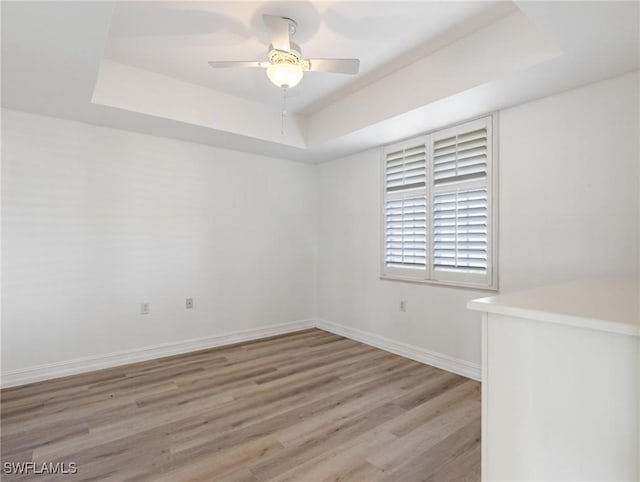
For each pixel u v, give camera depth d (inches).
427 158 134.9
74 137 124.5
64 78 92.5
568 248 97.4
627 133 87.7
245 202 167.3
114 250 132.6
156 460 74.1
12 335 113.5
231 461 73.9
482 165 117.2
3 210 112.5
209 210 156.1
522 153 107.0
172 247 146.1
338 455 76.1
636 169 86.4
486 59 92.4
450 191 126.9
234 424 88.7
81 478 68.4
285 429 86.4
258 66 89.4
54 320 120.6
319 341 165.3
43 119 118.9
